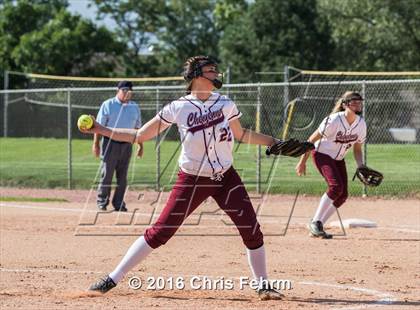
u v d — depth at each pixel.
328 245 13.17
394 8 52.72
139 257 8.51
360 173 13.80
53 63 54.66
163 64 70.19
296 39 48.50
